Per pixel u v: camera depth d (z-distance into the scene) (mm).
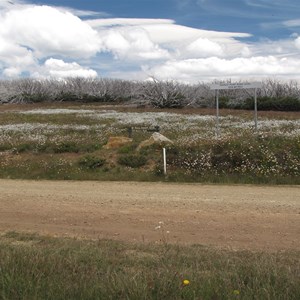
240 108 57438
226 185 13680
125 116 42562
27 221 9281
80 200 11266
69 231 8445
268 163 15617
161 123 33281
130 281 4598
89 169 17047
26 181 15266
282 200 10797
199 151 17125
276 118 38219
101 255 6137
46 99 85625
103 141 22531
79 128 30281
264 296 4281
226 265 5566
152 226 8680
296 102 53344
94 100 83500
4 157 20141
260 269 5086
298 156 16031
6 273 4836
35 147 21391
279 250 6961
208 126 29703
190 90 64375
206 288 4453
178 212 9734
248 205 10266
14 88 87875
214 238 7785
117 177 15516
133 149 19156
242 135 20953
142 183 14367
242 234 7992
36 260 5363
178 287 4488
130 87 84625
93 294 4395
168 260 5973
